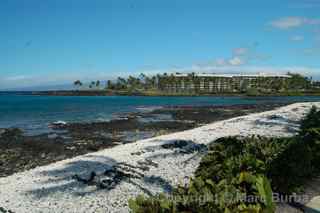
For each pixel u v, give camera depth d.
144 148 18.05
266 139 10.95
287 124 28.52
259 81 180.12
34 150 21.19
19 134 28.66
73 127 33.31
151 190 11.16
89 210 9.48
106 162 14.80
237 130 25.16
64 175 12.87
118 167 13.78
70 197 10.55
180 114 48.78
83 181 12.07
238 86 186.25
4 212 9.45
